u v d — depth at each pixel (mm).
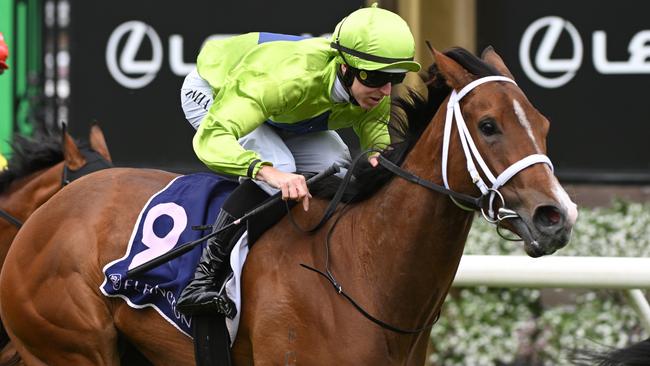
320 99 12703
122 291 13156
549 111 25250
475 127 11398
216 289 12656
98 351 13430
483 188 11312
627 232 22250
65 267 13508
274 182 12000
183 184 13656
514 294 21953
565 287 15375
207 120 12500
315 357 12016
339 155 13789
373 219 12312
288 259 12461
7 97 25969
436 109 12188
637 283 15164
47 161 17109
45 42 26125
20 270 13875
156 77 26000
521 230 11031
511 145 11125
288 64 12508
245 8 25828
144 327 13234
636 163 25047
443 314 21781
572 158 25219
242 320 12578
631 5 25031
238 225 12711
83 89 26109
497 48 25266
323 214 12742
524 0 25188
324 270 12258
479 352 21359
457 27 23531
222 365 12773
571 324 21391
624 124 25078
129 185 13836
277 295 12273
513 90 11430
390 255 12086
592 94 25141
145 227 13250
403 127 12562
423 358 12727
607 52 25109
